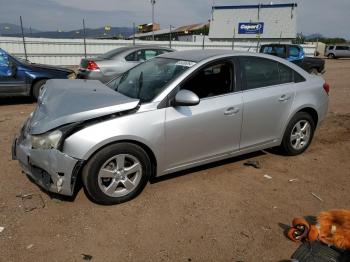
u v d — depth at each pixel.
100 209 3.60
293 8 41.12
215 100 4.14
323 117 5.38
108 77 9.38
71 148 3.36
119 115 3.60
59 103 3.74
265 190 4.12
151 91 3.98
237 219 3.49
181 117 3.87
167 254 2.95
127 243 3.08
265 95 4.54
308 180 4.44
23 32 19.72
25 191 3.91
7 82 8.55
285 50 15.41
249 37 43.41
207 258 2.92
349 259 2.91
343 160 5.16
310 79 5.16
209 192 4.02
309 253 2.97
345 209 3.72
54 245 3.02
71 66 21.31
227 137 4.31
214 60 4.24
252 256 2.96
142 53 9.89
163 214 3.54
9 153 5.07
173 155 3.95
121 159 3.62
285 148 5.07
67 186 3.43
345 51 39.16
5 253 2.90
